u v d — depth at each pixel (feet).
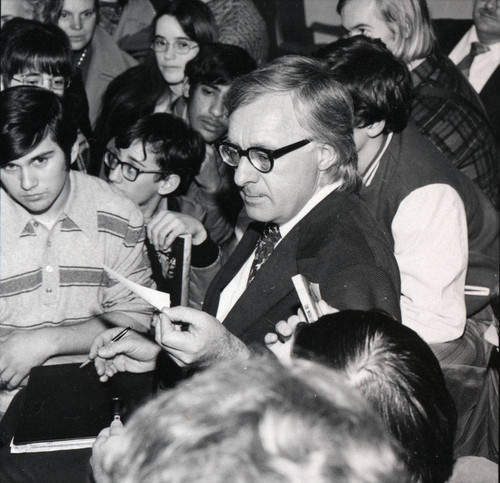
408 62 8.95
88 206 6.92
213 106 8.98
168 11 10.40
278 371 2.22
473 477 3.87
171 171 8.52
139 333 6.11
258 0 10.58
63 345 6.57
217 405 2.05
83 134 10.41
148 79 10.55
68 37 10.54
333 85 5.23
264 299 5.28
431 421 3.03
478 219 8.11
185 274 7.13
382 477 1.95
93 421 4.94
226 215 9.19
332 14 10.53
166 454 1.93
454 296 7.09
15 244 6.68
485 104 9.18
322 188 5.37
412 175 7.07
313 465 1.87
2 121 6.30
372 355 3.11
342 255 5.08
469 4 9.05
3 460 4.63
